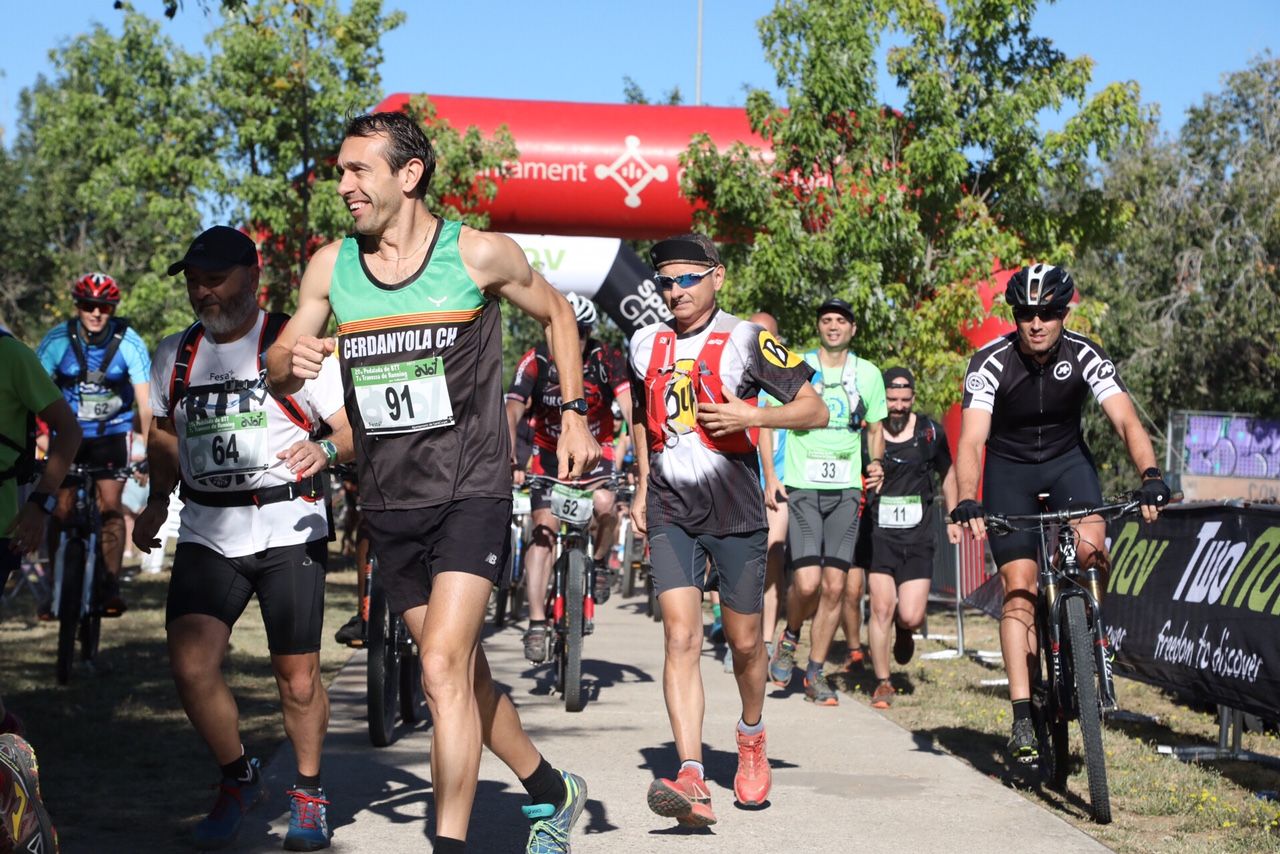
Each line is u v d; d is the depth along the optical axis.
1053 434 5.55
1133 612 7.28
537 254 18.58
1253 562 6.20
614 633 11.83
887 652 8.03
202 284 4.34
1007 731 6.94
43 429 9.74
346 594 14.09
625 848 4.55
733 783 5.68
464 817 3.48
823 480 7.96
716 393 4.95
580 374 3.88
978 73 15.34
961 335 15.07
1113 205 16.11
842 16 14.61
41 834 3.08
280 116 21.27
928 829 4.88
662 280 5.01
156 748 5.98
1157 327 29.11
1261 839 4.75
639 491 5.47
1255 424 23.17
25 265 45.34
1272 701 5.71
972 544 11.41
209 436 4.36
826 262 14.63
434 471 3.66
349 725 6.73
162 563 17.47
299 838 4.40
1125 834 4.85
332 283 3.76
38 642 9.73
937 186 14.81
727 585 5.01
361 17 21.23
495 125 18.16
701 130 17.59
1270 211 28.12
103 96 27.55
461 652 3.54
